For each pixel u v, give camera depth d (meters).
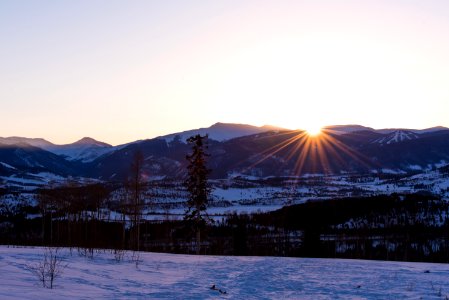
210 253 74.12
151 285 19.92
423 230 92.75
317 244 73.38
